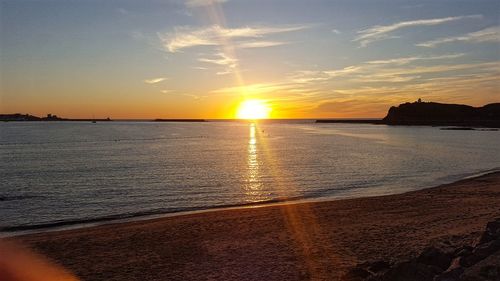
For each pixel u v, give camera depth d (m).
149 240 16.30
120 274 12.62
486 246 10.20
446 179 37.09
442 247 12.82
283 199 27.38
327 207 22.67
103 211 24.08
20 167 45.66
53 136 115.06
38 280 12.08
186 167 46.00
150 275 12.47
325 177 38.19
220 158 56.78
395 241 15.20
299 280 11.70
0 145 80.69
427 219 18.80
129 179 36.78
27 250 15.19
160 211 23.83
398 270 9.33
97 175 39.34
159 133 146.62
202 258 13.94
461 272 8.87
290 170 43.16
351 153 64.12
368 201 24.27
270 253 14.30
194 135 134.38
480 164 49.34
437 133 141.88
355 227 17.67
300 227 18.00
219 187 32.62
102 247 15.46
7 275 12.53
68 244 15.92
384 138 111.44
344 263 13.02
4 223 20.98
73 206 25.58
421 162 51.03
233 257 13.96
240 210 22.62
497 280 7.94
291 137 121.19
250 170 43.22
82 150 69.94
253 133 154.50
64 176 38.66
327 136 126.50
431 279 9.06
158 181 35.59
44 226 20.11
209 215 21.19
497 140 99.50
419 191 27.86
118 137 115.00
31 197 28.52
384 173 40.97
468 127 187.12
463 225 17.09
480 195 25.33
